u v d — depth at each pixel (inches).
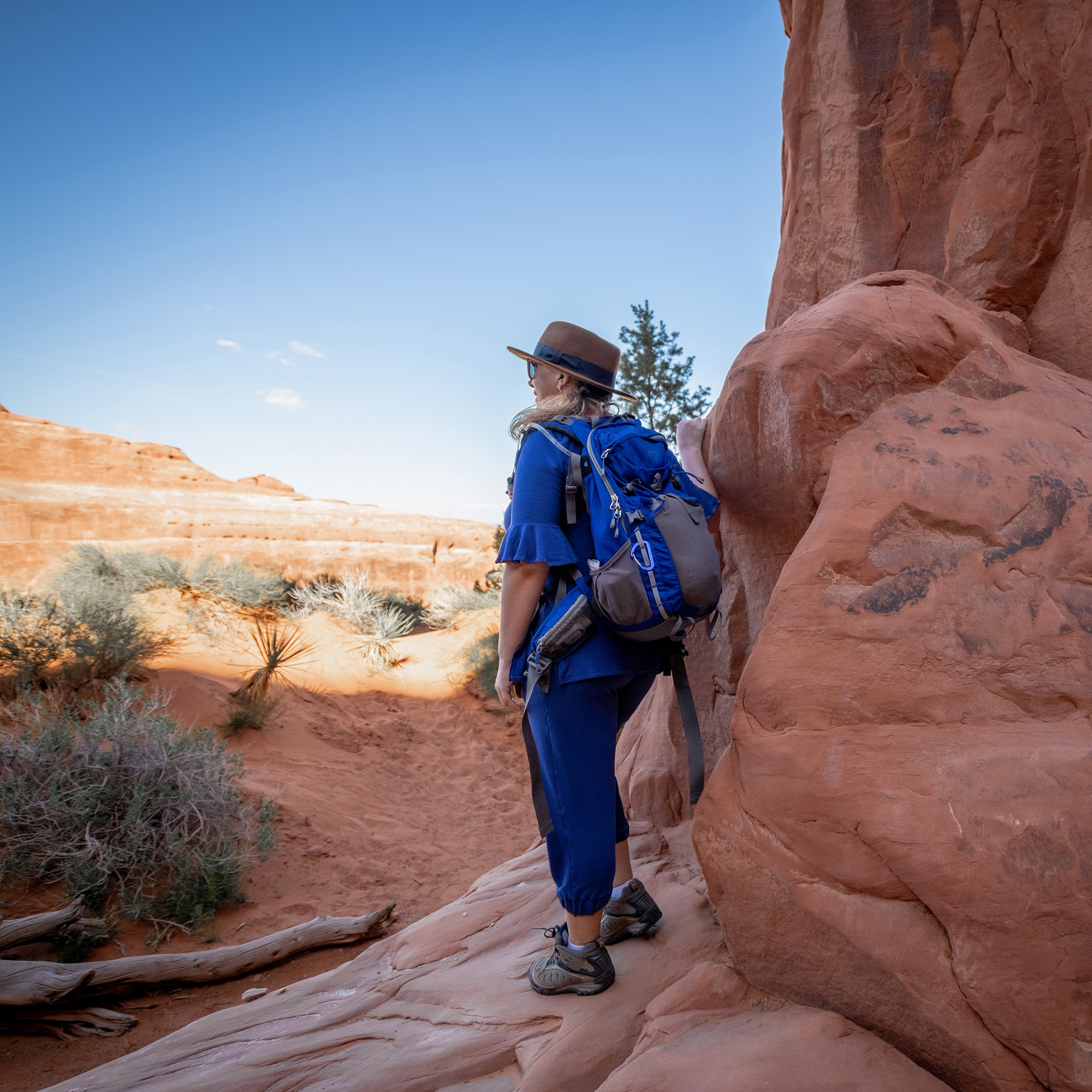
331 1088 76.3
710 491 96.6
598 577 69.9
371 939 205.9
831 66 126.7
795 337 83.1
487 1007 83.1
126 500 644.1
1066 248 108.4
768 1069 60.6
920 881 58.9
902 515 71.4
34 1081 143.3
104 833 211.6
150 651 349.7
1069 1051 54.3
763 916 68.7
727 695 106.1
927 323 83.5
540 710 75.6
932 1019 58.4
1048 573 69.7
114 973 167.0
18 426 674.8
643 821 116.0
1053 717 64.8
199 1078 84.7
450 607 613.3
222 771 241.6
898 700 64.7
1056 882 56.6
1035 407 80.7
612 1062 69.6
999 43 111.7
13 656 296.4
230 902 215.5
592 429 77.4
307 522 666.8
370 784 327.9
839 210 125.7
